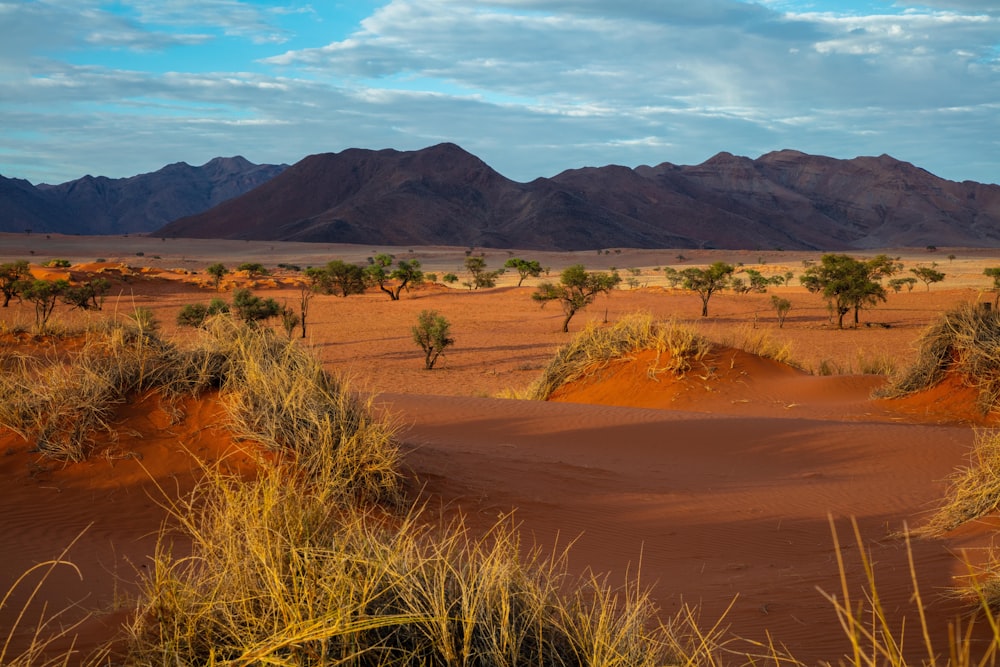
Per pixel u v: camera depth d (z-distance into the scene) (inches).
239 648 165.5
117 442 403.5
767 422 673.0
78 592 245.8
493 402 798.5
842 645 210.2
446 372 1768.0
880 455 559.5
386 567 180.1
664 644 187.6
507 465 496.4
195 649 169.5
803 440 610.9
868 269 2509.8
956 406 778.2
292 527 205.9
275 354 489.7
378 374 1723.7
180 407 430.9
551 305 3602.4
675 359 954.7
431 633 172.6
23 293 2554.1
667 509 418.0
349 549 200.2
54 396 422.6
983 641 199.0
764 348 1087.6
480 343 2346.2
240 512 217.5
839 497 443.8
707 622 237.0
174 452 401.7
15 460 388.8
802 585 271.3
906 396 836.0
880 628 219.6
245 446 402.0
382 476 395.2
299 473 382.6
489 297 4079.7
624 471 512.7
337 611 161.8
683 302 3540.8
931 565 274.2
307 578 176.4
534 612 180.5
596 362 1011.3
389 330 2640.3
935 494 439.8
